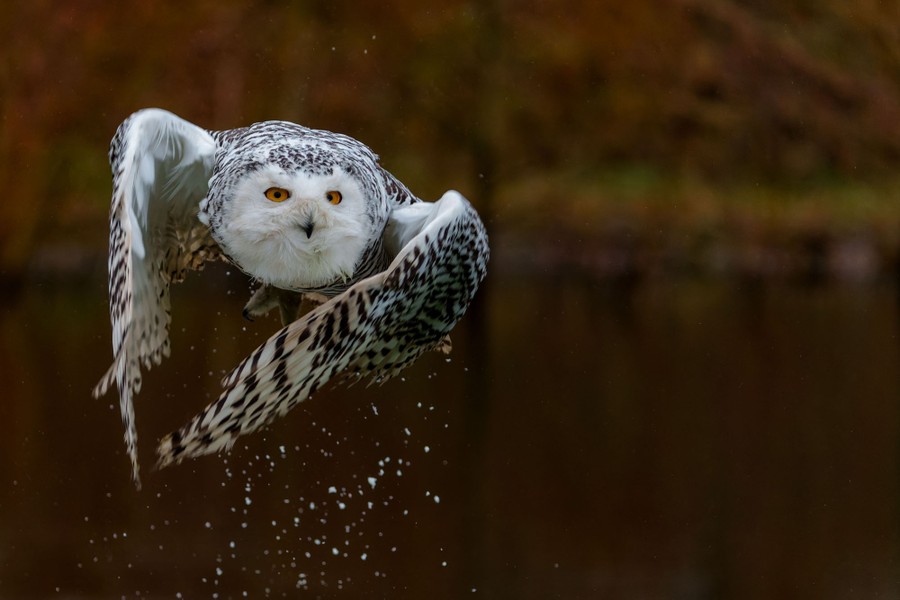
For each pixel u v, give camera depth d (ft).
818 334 58.90
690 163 79.05
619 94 72.23
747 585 29.04
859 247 82.64
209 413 15.38
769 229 83.30
